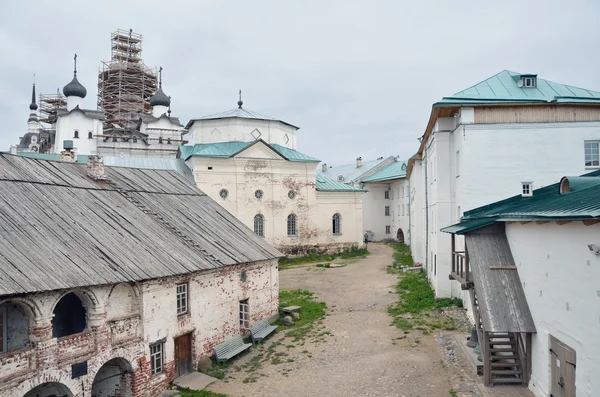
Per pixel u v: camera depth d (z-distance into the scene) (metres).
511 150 21.98
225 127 46.50
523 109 22.03
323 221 48.50
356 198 50.16
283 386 16.14
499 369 15.01
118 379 14.99
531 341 13.96
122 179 22.08
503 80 24.86
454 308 23.47
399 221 60.34
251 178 44.12
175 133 60.22
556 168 21.84
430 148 29.36
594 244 10.22
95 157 20.33
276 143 48.03
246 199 43.84
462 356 17.25
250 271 21.78
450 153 24.75
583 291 10.82
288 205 46.06
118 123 61.22
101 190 19.58
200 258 18.34
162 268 16.00
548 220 11.33
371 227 64.12
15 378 11.52
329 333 21.70
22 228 14.08
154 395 15.56
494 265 15.34
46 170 18.59
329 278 35.50
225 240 21.56
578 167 21.78
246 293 21.36
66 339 12.84
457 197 23.97
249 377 17.12
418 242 39.41
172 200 22.73
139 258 15.85
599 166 21.70
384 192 64.69
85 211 17.17
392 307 25.31
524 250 14.46
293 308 25.02
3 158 17.55
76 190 18.30
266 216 44.81
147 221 19.08
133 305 15.28
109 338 14.03
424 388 14.94
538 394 13.32
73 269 13.34
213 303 18.92
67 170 19.66
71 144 26.03
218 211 24.78
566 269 11.66
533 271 13.74
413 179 42.19
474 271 15.22
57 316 14.89
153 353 15.89
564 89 23.61
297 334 21.97
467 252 16.47
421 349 18.53
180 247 18.38
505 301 14.35
